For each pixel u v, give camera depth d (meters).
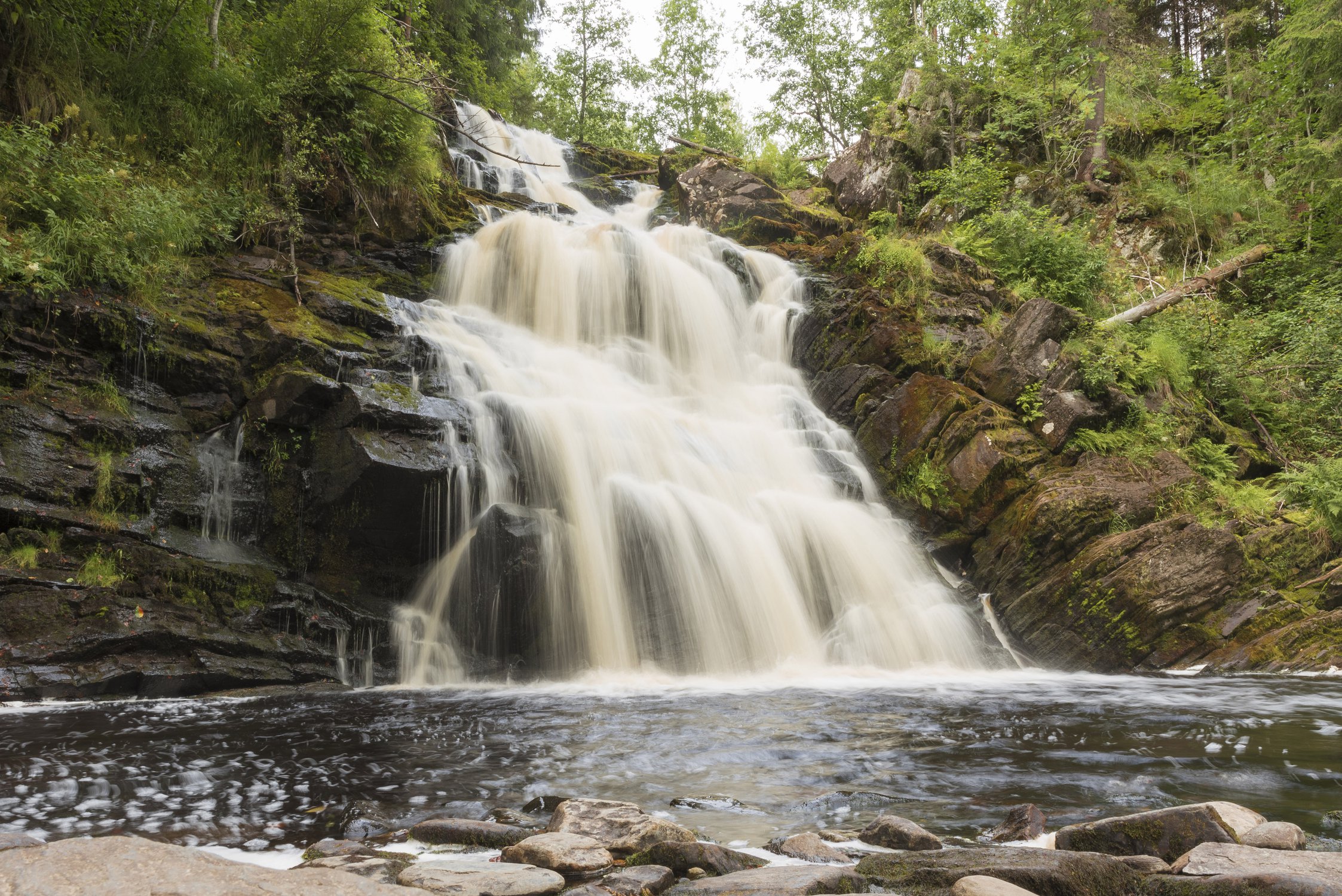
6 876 2.81
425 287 15.66
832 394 15.57
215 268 12.24
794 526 12.18
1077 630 11.52
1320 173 21.86
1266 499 13.83
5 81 11.60
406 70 17.02
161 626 8.91
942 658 11.48
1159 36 34.34
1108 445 13.38
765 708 7.91
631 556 10.90
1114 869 3.12
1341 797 4.74
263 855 3.80
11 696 7.91
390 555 10.48
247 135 14.05
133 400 10.16
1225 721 7.14
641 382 15.17
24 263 9.42
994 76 24.73
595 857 3.53
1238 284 21.58
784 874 3.21
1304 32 21.91
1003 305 17.34
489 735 6.62
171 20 13.59
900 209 23.16
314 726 6.98
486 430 11.16
